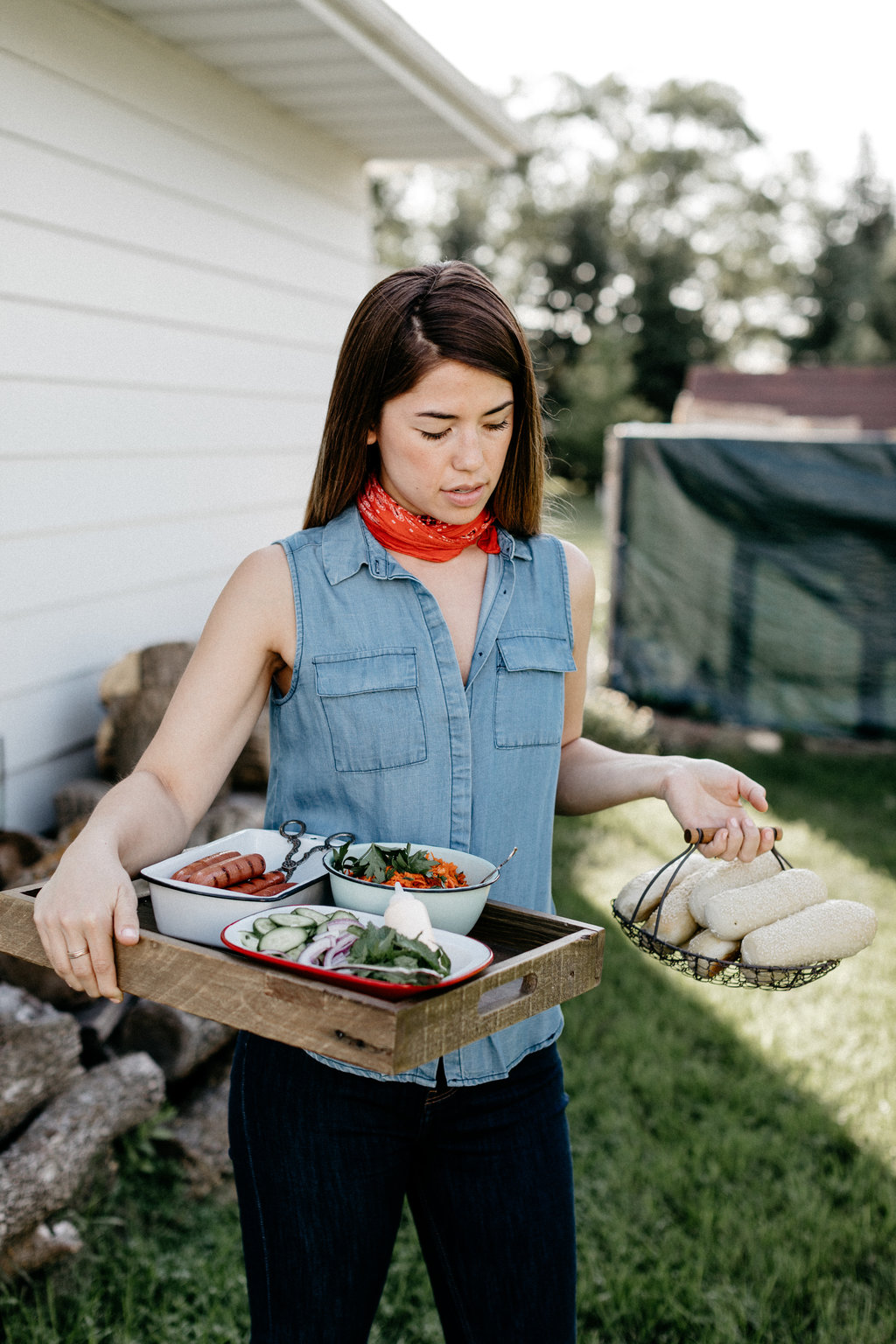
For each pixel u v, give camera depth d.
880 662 7.24
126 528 4.01
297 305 5.20
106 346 3.83
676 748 7.41
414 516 1.46
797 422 23.48
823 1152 3.16
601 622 10.76
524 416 1.51
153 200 4.04
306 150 5.16
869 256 44.50
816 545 7.21
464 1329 1.51
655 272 40.66
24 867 3.12
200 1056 2.99
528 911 1.38
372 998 1.07
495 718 1.51
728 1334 2.44
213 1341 2.35
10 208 3.33
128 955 1.24
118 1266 2.56
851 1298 2.59
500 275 41.62
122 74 3.81
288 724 1.51
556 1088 1.58
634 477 7.45
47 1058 2.55
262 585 1.46
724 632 7.45
